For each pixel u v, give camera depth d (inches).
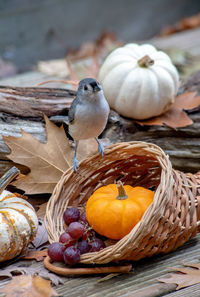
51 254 76.2
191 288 71.2
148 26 334.0
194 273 73.0
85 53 204.2
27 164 99.4
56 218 86.4
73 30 315.3
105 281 73.5
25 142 98.9
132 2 364.5
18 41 290.2
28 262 80.7
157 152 83.3
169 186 74.9
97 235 87.3
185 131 114.1
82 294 70.2
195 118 117.5
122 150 90.0
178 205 76.6
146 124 114.7
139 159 93.3
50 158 100.8
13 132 105.7
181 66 172.4
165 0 370.9
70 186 91.9
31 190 99.8
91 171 93.8
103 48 218.4
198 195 84.5
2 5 323.3
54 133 101.3
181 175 85.4
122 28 329.7
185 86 139.6
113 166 95.3
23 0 331.6
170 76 116.7
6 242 74.9
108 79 116.3
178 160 115.0
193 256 80.1
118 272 74.8
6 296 66.3
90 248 77.5
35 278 70.3
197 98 121.0
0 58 255.0
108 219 79.5
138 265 77.8
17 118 107.6
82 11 338.0
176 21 342.3
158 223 73.2
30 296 66.1
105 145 110.0
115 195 85.2
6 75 226.7
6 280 75.1
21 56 268.8
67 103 111.2
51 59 266.8
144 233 69.8
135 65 116.5
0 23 309.9
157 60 120.1
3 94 107.9
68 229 76.7
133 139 115.2
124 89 113.8
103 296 69.4
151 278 73.8
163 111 117.5
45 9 326.6
